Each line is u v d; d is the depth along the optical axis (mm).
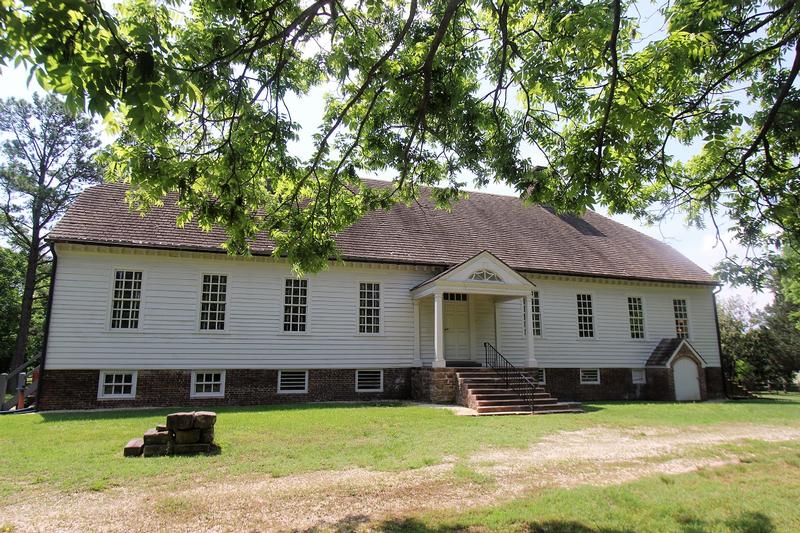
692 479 7773
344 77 9773
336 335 19969
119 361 17188
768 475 8102
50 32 3900
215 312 18688
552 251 24750
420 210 24938
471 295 22266
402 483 7461
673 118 7520
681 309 26250
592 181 7902
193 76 7027
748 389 32438
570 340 23453
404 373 20609
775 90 8625
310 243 10805
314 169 10234
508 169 9758
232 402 18266
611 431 12453
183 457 8953
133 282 17844
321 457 9070
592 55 7398
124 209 19000
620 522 5762
